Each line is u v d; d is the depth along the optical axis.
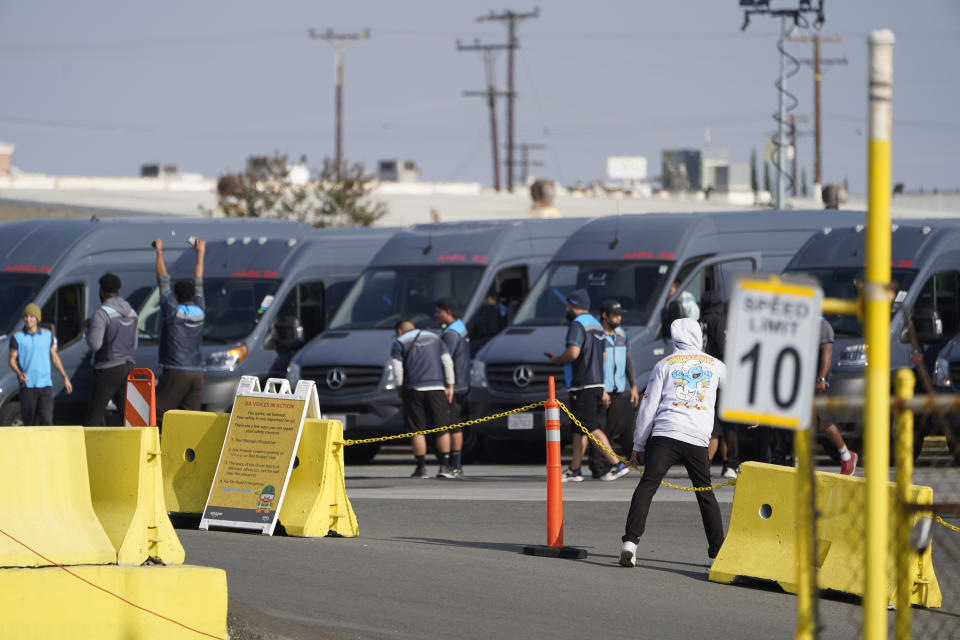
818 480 31.80
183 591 24.70
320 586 30.89
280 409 39.47
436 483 53.69
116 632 24.31
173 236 74.62
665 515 42.94
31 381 61.81
